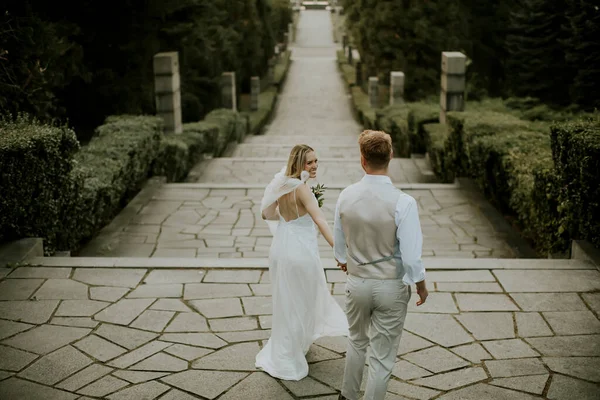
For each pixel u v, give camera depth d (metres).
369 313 4.03
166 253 8.41
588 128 7.04
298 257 4.68
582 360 4.82
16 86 10.88
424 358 4.89
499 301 5.79
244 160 15.27
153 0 15.38
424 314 5.57
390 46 27.06
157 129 12.17
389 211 3.87
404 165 15.31
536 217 8.16
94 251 8.41
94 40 15.59
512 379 4.59
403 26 26.42
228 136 19.69
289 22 60.84
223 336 5.25
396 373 4.70
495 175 10.06
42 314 5.57
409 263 3.82
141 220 9.73
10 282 6.17
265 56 37.44
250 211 10.20
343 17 72.00
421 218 9.91
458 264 6.56
